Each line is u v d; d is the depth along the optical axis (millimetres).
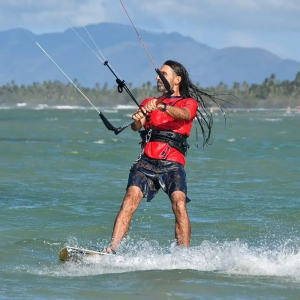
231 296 20391
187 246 25641
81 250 24750
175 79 26594
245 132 146250
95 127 173750
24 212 36438
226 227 33031
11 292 20609
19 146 86312
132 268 24234
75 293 20578
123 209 25766
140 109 25250
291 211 37531
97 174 55000
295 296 20484
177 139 26219
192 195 43406
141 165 26219
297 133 141500
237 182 50719
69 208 37969
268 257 25812
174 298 20094
